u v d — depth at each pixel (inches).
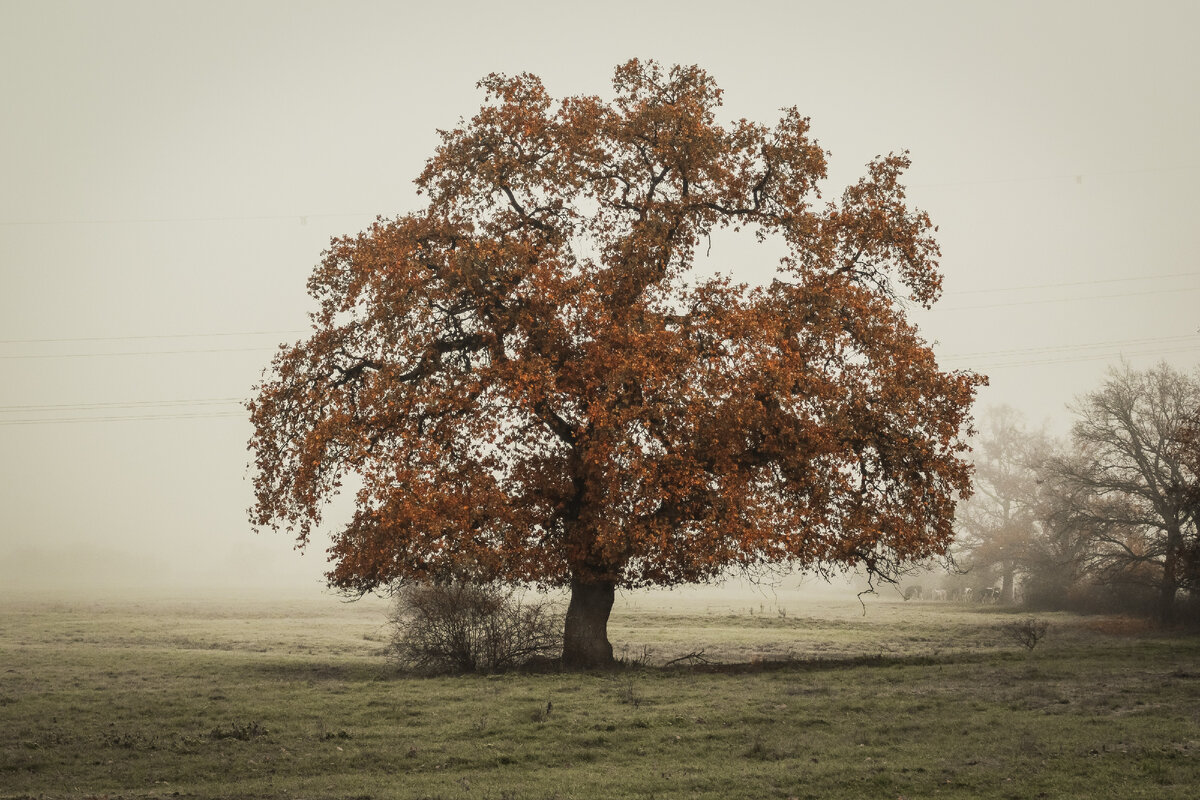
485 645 1098.1
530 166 1099.3
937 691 838.5
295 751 646.5
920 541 1063.6
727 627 2044.8
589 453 966.4
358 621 2249.0
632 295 1080.8
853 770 553.0
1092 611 2586.1
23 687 984.3
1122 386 2222.0
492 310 1056.2
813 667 1079.0
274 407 1082.7
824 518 1051.9
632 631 1886.1
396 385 1005.2
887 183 1122.0
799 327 1054.4
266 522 1082.7
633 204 1149.1
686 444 999.0
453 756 622.2
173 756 629.3
